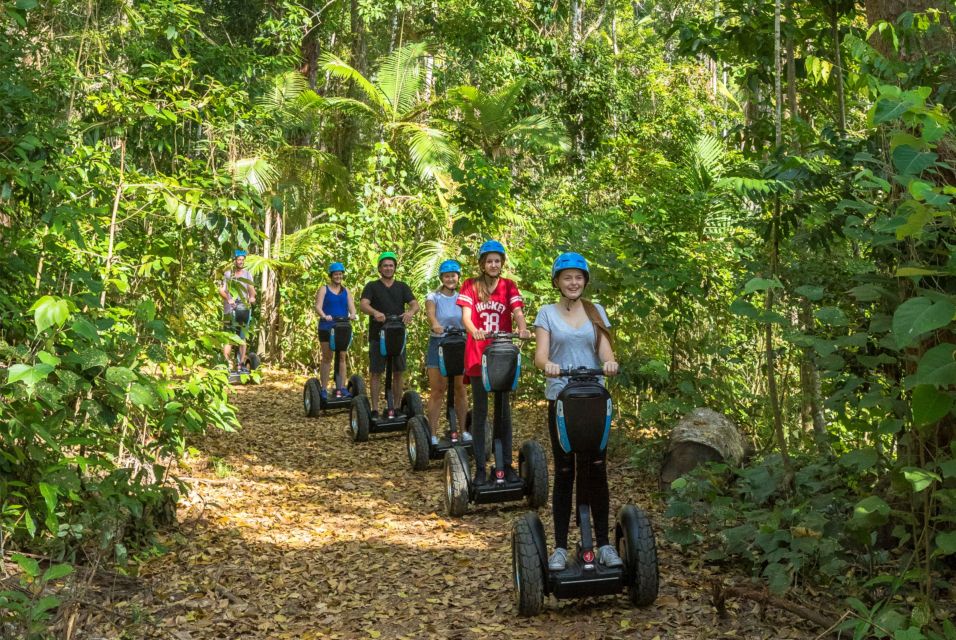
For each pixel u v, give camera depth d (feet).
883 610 11.69
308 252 46.68
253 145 43.29
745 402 25.03
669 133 58.44
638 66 77.82
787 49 20.86
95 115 19.81
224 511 20.61
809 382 21.83
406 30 64.90
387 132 55.21
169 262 18.93
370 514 20.92
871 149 16.02
